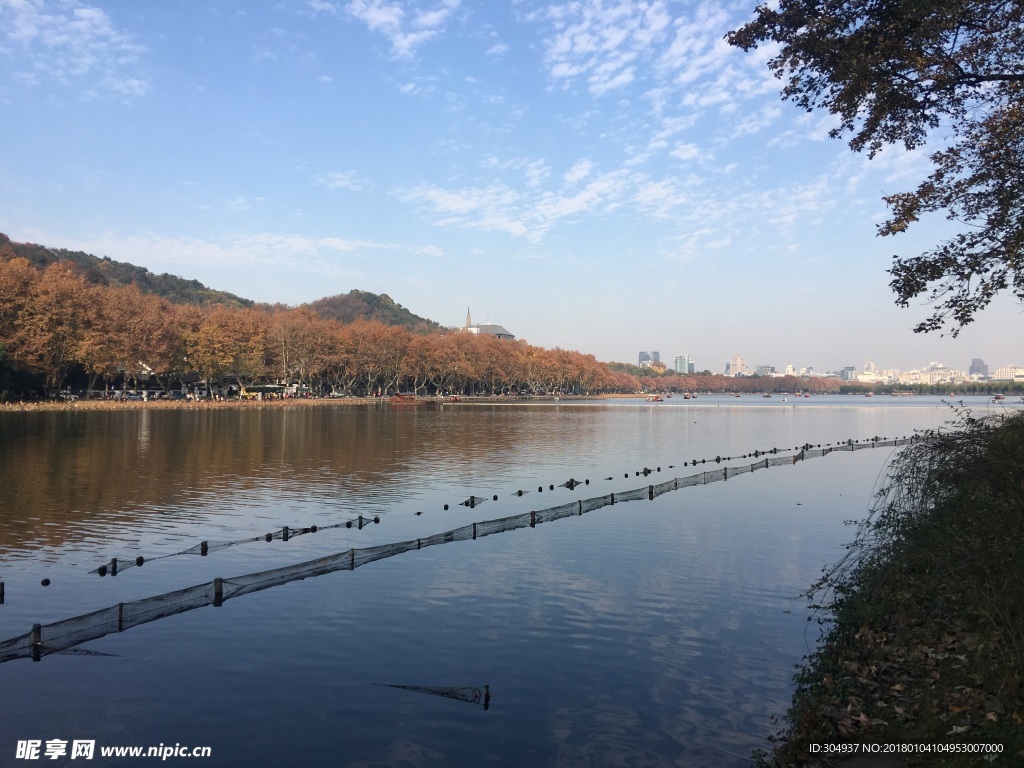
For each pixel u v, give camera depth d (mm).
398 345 171750
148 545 21688
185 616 15453
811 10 14094
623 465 45875
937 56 13625
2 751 10055
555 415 117312
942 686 10750
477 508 28859
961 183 14984
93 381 112000
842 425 96250
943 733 9430
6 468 37344
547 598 17062
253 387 143125
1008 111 14508
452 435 67500
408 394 196500
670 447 59781
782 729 10914
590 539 23344
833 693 11406
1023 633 10484
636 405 182250
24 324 94125
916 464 17016
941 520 14648
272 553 21062
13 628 14805
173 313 129625
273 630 14750
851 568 19234
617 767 9852
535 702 11758
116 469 37844
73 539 22266
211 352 124000
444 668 13031
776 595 17500
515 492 33312
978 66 14352
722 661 13492
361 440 59594
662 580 18703
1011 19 13562
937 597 14195
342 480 35969
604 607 16484
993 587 11266
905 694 11078
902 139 15422
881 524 18016
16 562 19547
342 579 18375
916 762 8977
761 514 28031
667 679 12680
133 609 15664
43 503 28016
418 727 10914
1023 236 13773
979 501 13484
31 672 12633
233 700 11695
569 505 28578
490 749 10305
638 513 28156
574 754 10172
